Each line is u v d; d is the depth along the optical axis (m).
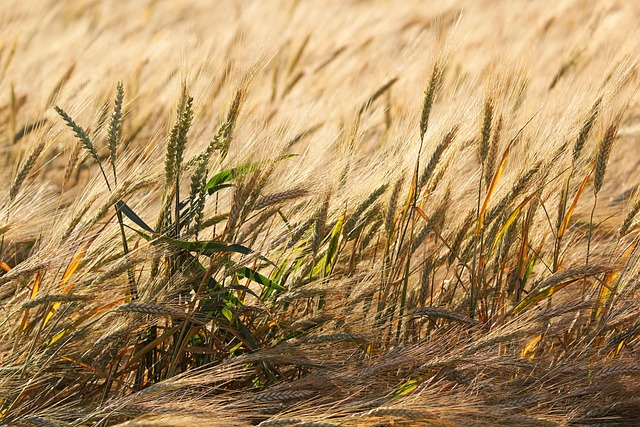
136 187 6.73
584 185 7.57
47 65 17.77
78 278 6.51
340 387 6.20
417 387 5.96
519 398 6.32
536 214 8.24
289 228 7.32
